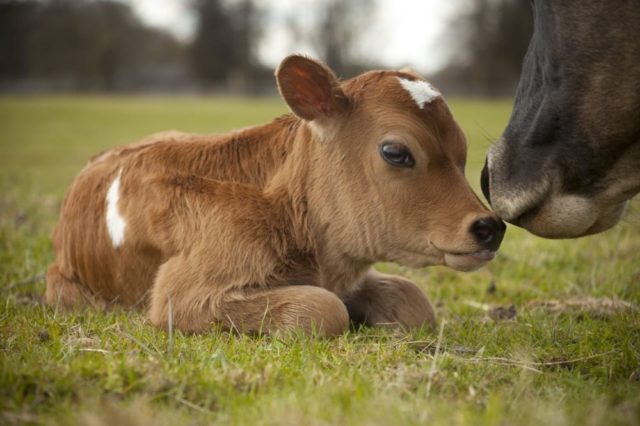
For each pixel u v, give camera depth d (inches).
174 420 130.3
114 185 231.1
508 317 230.5
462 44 2908.5
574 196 181.5
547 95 179.9
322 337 188.2
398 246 204.2
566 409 139.9
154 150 230.2
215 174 221.6
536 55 183.9
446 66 3011.8
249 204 210.7
